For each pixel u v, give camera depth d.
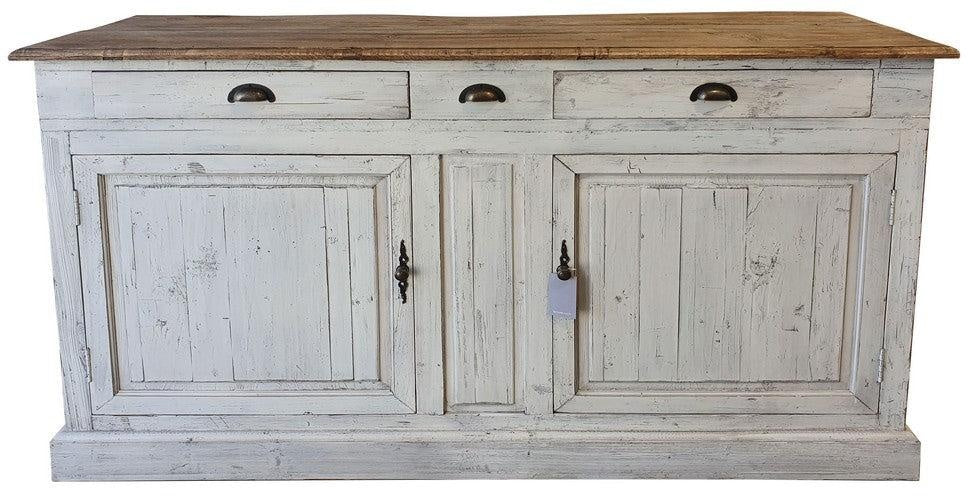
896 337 2.37
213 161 2.31
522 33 2.47
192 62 2.27
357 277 2.36
